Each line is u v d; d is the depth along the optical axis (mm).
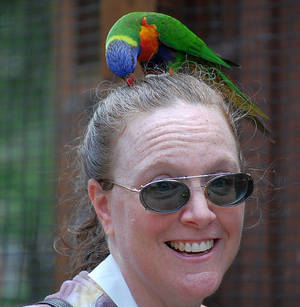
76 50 6301
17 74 7371
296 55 5492
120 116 2168
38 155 7094
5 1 7434
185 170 2053
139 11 5148
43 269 6848
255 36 5648
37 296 6762
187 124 2092
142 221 2061
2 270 7137
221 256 2146
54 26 6590
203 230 2076
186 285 2070
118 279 2184
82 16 6477
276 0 5633
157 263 2080
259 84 5012
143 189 2035
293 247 5320
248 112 3029
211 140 2098
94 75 6098
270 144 5363
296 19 5504
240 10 5758
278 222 5395
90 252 2639
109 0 5289
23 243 7055
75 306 2096
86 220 2676
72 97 6191
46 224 6871
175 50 4496
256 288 5473
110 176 2197
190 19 5910
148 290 2168
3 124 7414
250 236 5508
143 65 4645
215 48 5852
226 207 2104
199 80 2414
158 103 2143
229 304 5594
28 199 7074
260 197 3033
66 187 3535
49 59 7066
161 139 2061
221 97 2316
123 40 4262
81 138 2904
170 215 2041
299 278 5293
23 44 7297
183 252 2094
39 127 7141
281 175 5340
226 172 2133
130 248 2109
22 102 7301
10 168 7387
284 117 5488
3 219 7383
